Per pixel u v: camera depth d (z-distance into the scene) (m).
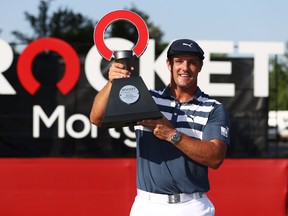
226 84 6.17
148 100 3.18
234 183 6.13
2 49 6.04
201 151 3.20
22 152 6.07
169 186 3.35
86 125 6.12
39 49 6.09
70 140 6.10
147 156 3.39
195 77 3.38
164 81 6.11
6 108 6.06
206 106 3.40
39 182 6.06
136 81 3.21
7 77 6.06
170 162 3.34
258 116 6.19
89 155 6.11
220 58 6.16
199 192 3.39
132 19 3.72
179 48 3.33
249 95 6.20
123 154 6.12
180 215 3.36
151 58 6.10
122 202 6.08
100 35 3.70
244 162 6.14
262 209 6.14
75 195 6.06
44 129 6.09
